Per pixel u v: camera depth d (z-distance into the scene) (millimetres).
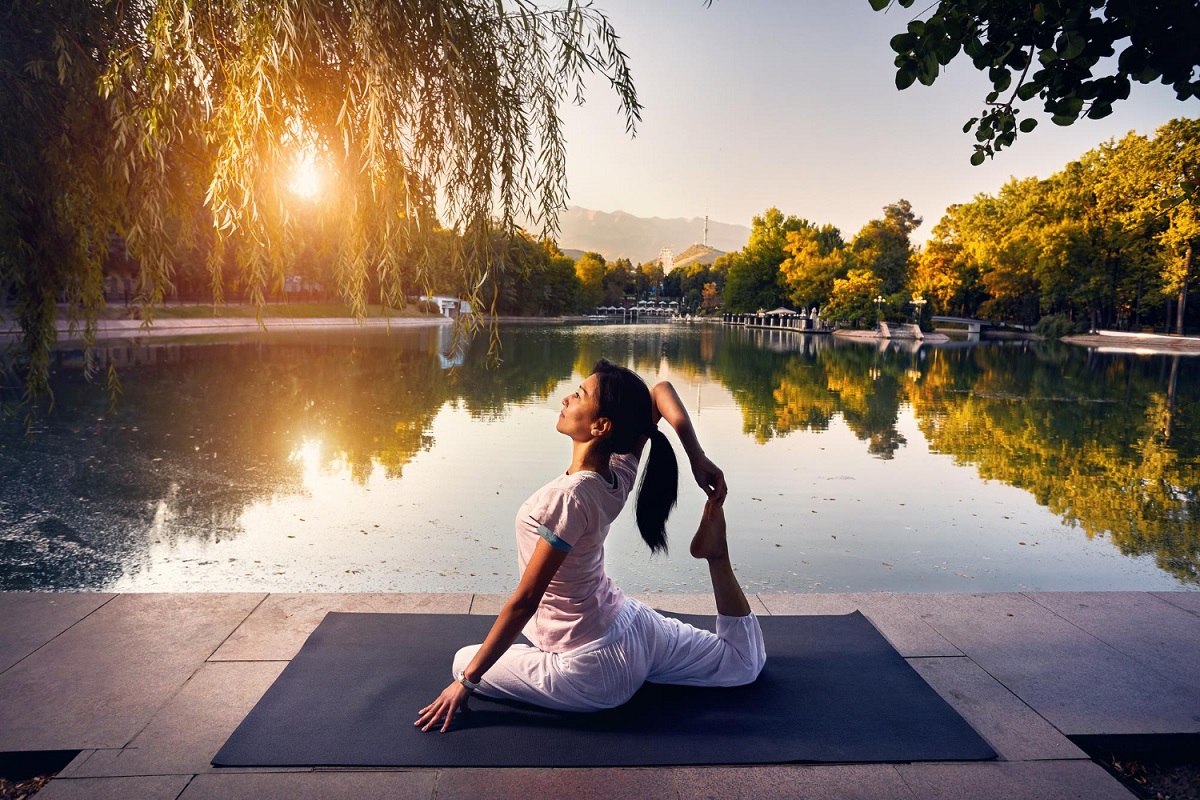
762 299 89188
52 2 2721
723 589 2768
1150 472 10172
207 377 19656
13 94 2785
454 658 2652
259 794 2107
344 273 2832
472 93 2611
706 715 2578
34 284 3316
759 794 2162
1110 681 2914
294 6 2217
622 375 2330
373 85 2299
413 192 2668
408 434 11922
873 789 2207
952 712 2633
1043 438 12930
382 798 2100
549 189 2859
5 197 2965
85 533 6617
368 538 6566
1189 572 6133
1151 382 23469
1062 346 47250
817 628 3373
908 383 22688
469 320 2809
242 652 2992
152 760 2268
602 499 2314
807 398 18609
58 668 2836
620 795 2141
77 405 14195
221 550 6199
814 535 7035
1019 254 59375
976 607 3652
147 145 2508
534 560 2305
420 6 2520
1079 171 55469
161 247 2926
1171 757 2570
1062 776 2305
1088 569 6184
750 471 9914
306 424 12688
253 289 2711
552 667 2510
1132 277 50500
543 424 13117
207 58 2469
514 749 2334
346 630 3180
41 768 2332
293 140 2451
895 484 9227
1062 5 2441
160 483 8477
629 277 159000
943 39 2627
